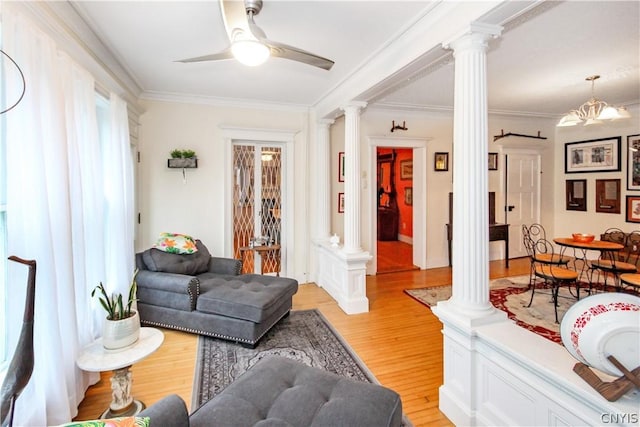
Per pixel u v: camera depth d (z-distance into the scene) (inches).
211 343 119.4
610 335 50.0
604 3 89.9
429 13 89.1
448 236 231.0
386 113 211.9
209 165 178.4
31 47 66.5
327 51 115.3
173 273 131.8
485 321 76.4
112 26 97.8
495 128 238.5
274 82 150.3
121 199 118.9
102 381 96.9
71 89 83.4
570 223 248.5
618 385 49.4
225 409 58.7
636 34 108.3
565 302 152.4
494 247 244.2
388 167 351.3
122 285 117.5
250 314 113.5
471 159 78.1
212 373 100.1
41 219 67.4
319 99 178.2
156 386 94.0
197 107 175.5
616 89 171.3
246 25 72.4
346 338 124.3
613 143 222.1
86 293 88.3
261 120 186.5
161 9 88.8
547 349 65.7
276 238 196.2
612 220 223.8
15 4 63.7
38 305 66.9
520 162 247.0
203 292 124.0
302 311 151.2
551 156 255.4
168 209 173.0
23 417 63.1
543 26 102.4
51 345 69.2
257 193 191.6
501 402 70.2
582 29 104.9
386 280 201.3
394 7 87.2
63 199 75.4
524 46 117.1
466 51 79.0
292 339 122.8
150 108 168.2
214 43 109.9
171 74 139.4
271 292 125.2
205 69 134.0
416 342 121.3
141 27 98.7
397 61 109.0
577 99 191.3
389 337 125.3
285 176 195.5
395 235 336.8
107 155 117.0
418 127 219.5
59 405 70.4
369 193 211.9
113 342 79.4
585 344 52.5
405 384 95.6
